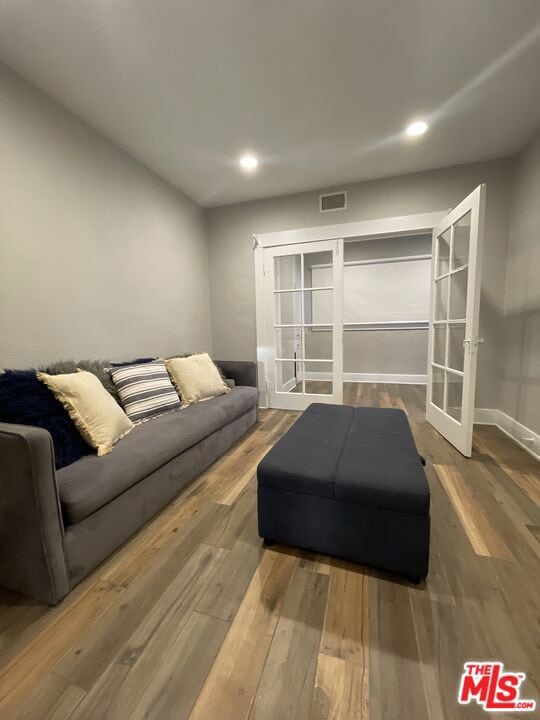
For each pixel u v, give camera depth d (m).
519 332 2.66
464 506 1.75
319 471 1.37
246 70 1.76
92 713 0.84
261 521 1.45
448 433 2.66
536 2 1.41
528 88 1.94
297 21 1.47
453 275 2.68
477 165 2.84
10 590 1.23
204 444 2.19
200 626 1.08
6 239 1.71
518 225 2.68
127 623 1.10
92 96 1.93
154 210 2.89
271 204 3.52
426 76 1.83
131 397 2.08
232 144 2.48
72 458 1.47
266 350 3.76
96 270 2.28
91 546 1.32
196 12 1.42
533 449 2.43
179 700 0.87
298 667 0.95
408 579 1.27
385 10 1.44
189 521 1.67
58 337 2.02
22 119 1.77
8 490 1.15
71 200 2.08
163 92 1.91
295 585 1.25
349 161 2.77
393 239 5.02
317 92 1.94
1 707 0.86
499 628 1.06
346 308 5.35
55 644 1.03
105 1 1.35
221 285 3.84
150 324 2.86
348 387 4.92
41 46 1.57
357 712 0.83
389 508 1.24
